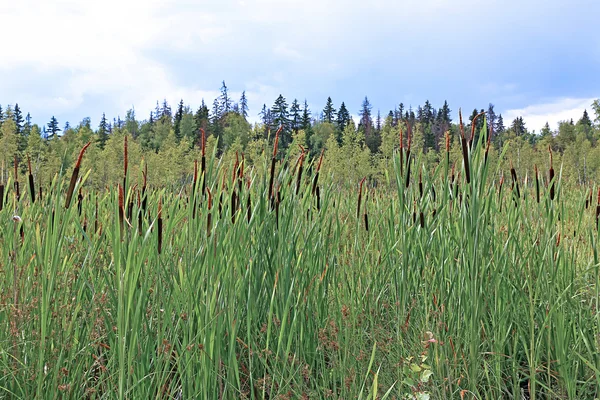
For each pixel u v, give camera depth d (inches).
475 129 97.6
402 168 112.4
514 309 112.9
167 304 90.5
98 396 94.4
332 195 136.3
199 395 88.7
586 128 3307.1
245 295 103.6
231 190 97.9
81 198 122.3
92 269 104.0
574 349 103.3
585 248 134.0
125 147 77.2
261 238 108.7
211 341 86.2
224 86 4891.7
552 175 111.3
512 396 107.0
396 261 122.4
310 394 94.3
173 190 116.8
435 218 116.5
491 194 102.7
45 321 81.0
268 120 3831.2
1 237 110.1
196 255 89.6
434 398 98.4
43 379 87.0
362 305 111.7
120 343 75.3
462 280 104.3
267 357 100.0
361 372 96.0
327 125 3565.5
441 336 106.9
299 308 102.8
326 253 119.8
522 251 118.6
